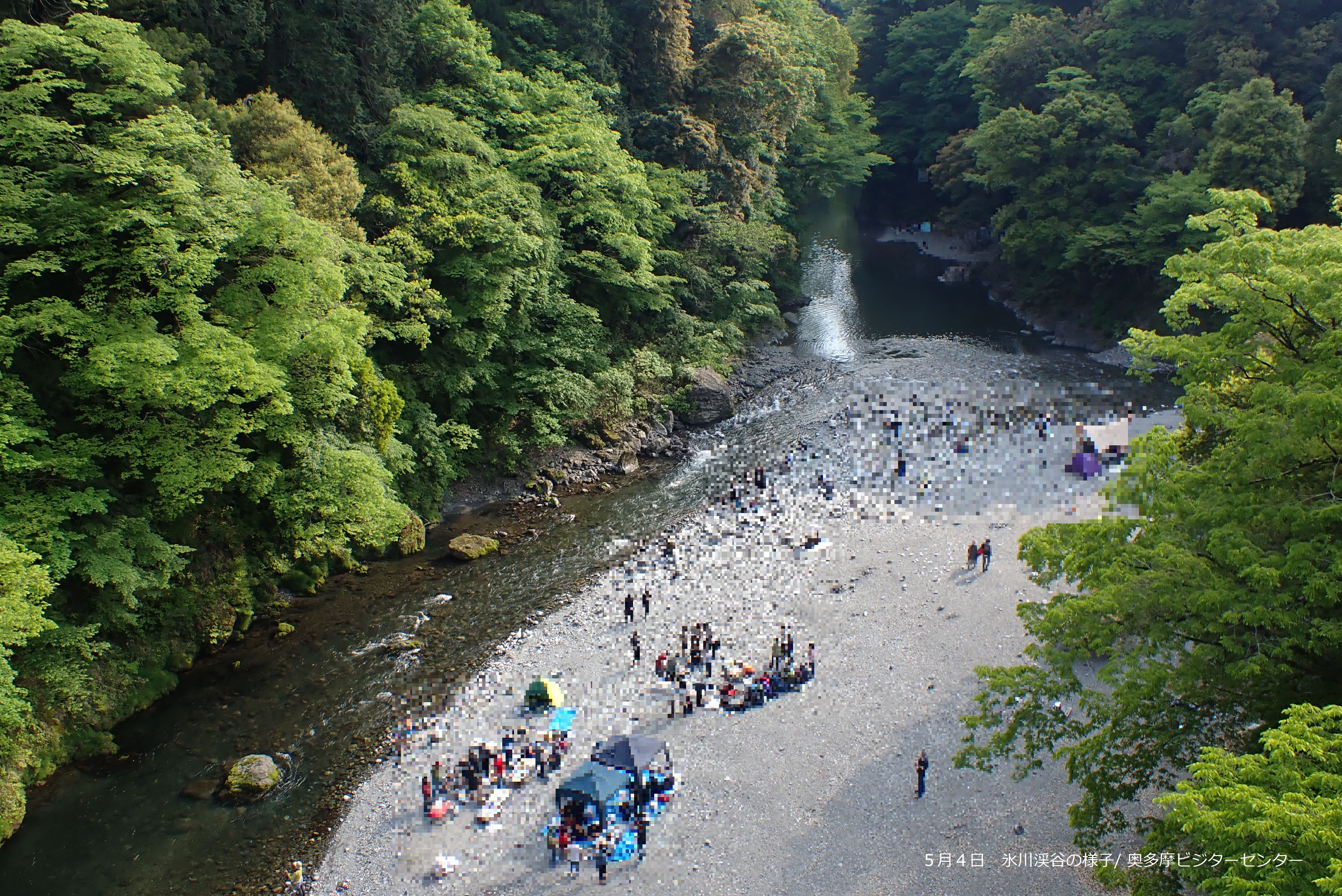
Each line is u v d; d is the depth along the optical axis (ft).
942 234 290.97
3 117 70.85
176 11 100.89
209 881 64.13
